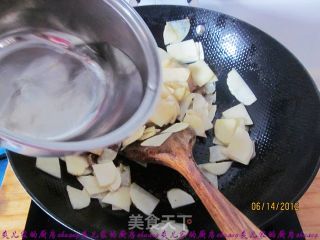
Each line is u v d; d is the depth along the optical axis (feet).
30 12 0.93
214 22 1.10
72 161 0.88
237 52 1.10
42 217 0.86
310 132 0.87
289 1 1.20
